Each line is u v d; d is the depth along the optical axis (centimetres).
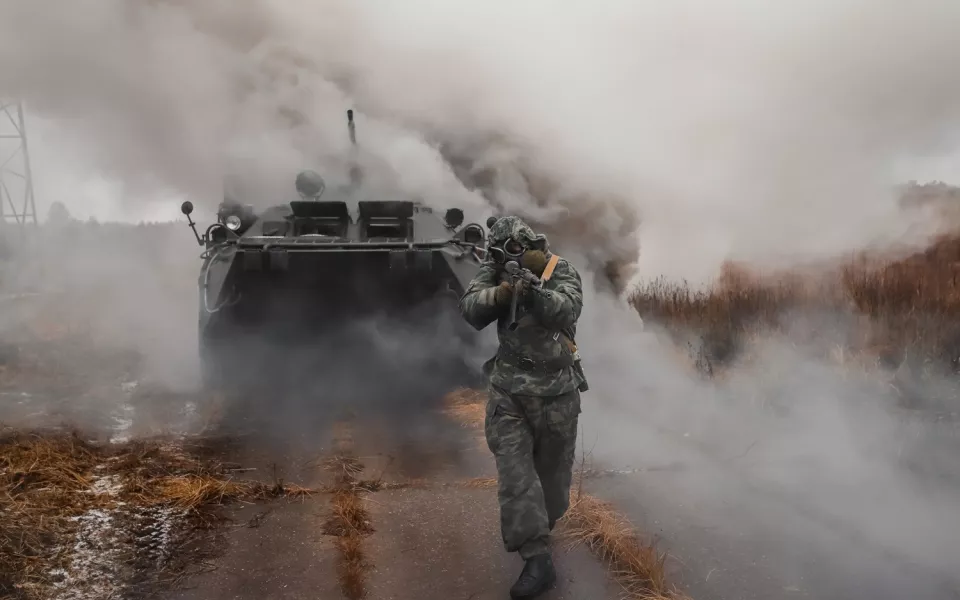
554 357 352
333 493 454
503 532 338
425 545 387
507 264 348
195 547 383
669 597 330
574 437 361
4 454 487
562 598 334
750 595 335
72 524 402
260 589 343
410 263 692
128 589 342
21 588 334
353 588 344
